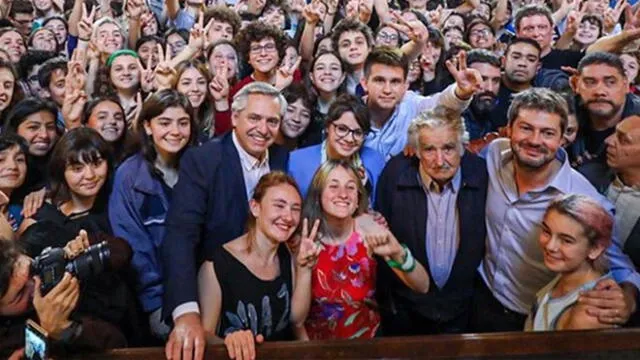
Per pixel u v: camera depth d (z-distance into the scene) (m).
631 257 2.52
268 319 2.45
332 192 2.52
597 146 3.09
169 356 2.16
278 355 2.13
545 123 2.40
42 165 3.29
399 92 3.27
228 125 3.73
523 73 3.81
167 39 5.07
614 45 3.90
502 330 2.68
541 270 2.57
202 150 2.65
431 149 2.58
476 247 2.68
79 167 2.74
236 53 4.21
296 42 5.04
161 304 2.76
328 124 2.93
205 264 2.49
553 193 2.50
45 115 3.29
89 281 2.45
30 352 2.06
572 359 2.11
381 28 4.88
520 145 2.45
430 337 2.13
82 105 3.42
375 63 3.27
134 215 2.80
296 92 3.52
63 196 2.80
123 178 2.85
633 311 2.41
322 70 3.89
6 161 2.99
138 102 3.92
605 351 2.12
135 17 5.26
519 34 4.69
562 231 2.33
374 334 2.62
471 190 2.65
